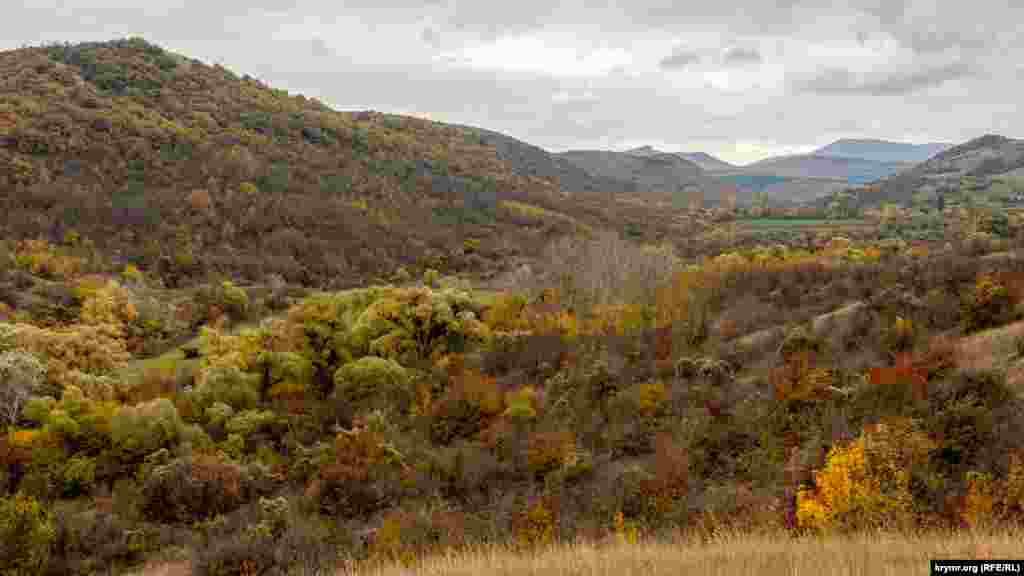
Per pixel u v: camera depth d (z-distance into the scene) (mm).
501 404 29188
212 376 33875
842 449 15016
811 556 10094
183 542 20797
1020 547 9781
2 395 31453
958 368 19672
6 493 24531
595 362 29516
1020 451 14398
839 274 35500
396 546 16703
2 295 59219
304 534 18938
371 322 39688
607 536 15906
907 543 10781
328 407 32625
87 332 47500
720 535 13086
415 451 25641
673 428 22422
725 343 29953
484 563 12023
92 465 26750
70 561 19609
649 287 48188
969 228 68438
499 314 43969
